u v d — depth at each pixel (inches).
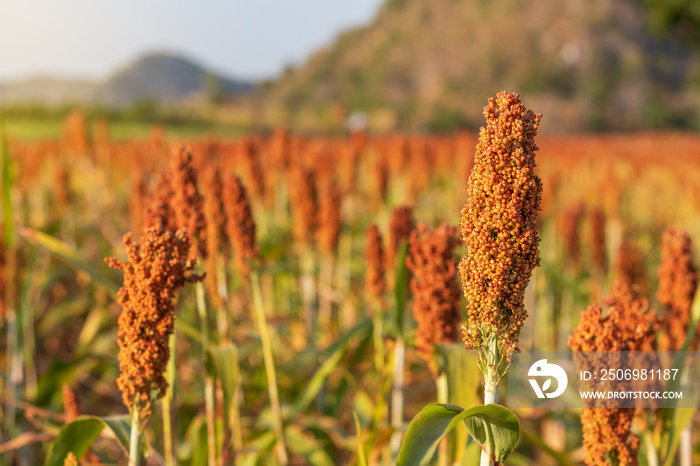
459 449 129.6
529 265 77.1
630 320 111.2
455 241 138.7
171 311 97.8
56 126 1662.2
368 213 486.9
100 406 289.6
